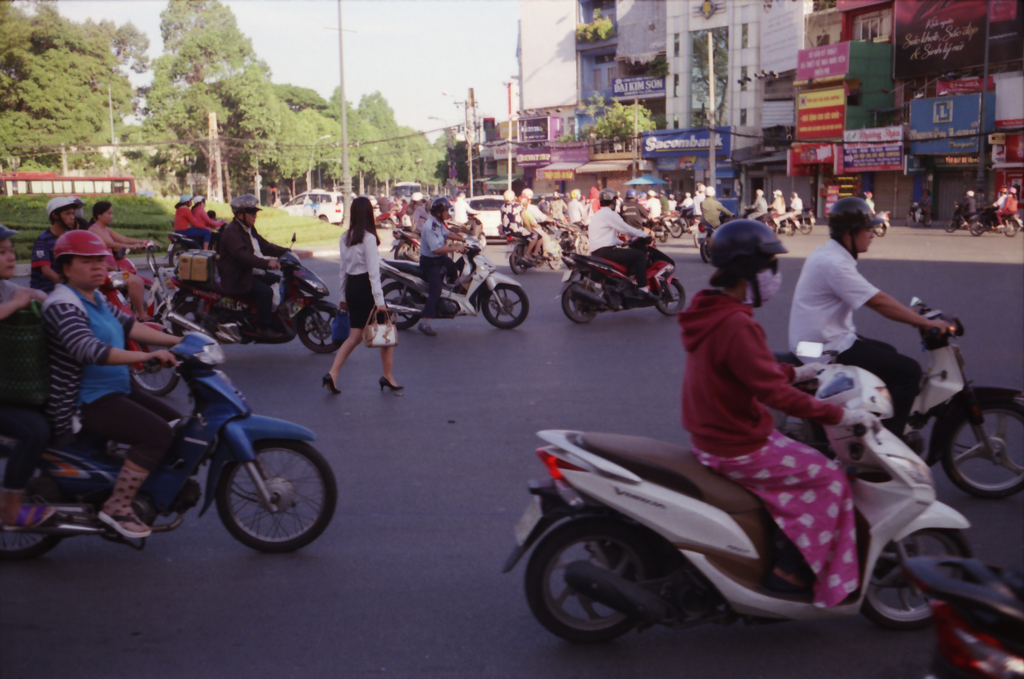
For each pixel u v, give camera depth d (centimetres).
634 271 1229
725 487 333
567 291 1236
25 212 3200
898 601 400
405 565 434
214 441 438
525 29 6688
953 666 201
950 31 3912
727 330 318
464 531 477
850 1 4362
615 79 5994
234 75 7644
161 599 399
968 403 515
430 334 1150
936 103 3794
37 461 412
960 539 363
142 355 405
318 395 805
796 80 4531
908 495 344
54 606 391
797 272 1867
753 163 4888
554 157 6406
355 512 505
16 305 400
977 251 2312
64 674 333
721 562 331
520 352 1023
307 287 984
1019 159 3519
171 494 431
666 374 888
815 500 330
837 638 365
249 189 9212
